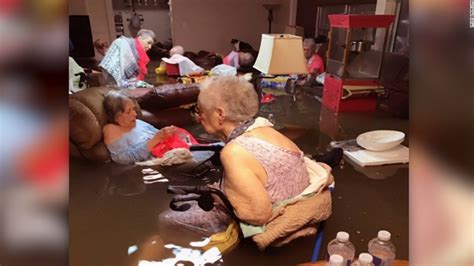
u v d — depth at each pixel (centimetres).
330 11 473
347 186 175
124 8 647
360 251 127
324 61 376
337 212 152
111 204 158
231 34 636
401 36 319
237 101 132
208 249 126
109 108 200
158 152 205
